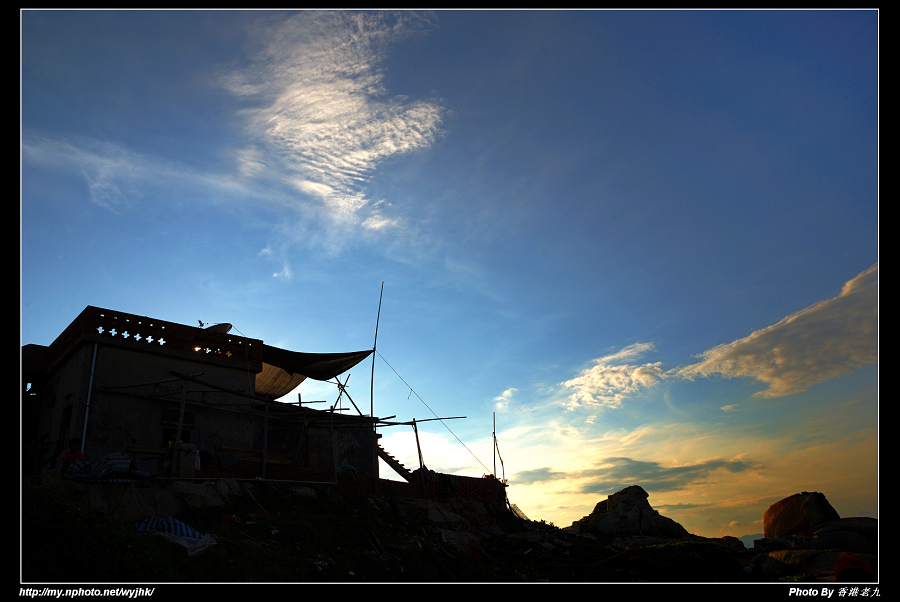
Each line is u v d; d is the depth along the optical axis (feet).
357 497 74.74
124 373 72.59
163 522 51.49
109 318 73.92
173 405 75.00
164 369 75.92
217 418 78.13
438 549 69.31
